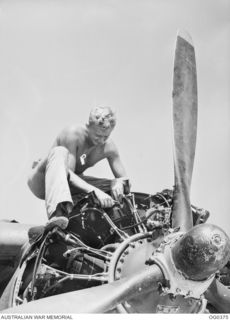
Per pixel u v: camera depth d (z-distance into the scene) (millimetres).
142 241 5656
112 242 5980
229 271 6512
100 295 4930
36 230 6055
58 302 4828
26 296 5453
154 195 6422
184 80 6254
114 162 6887
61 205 5656
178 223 5734
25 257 5691
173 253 5160
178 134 6059
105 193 6168
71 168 6340
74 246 5723
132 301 5363
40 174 6609
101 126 6285
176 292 5211
